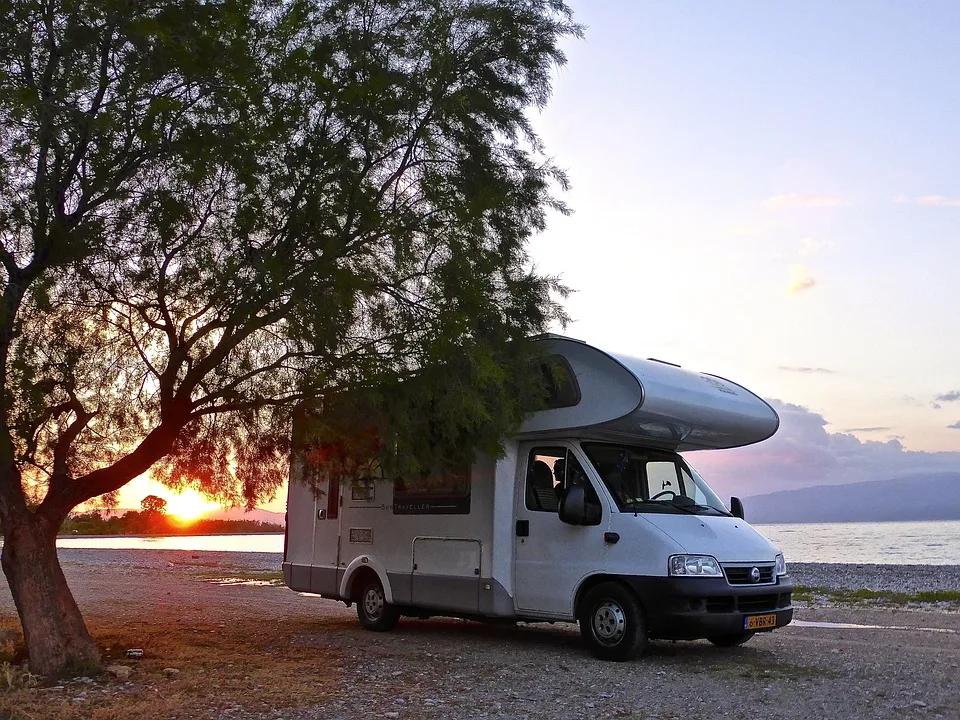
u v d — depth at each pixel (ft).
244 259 26.68
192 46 25.77
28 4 24.89
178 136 26.13
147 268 26.81
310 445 30.32
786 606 33.01
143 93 25.67
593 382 33.14
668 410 32.63
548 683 27.43
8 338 26.53
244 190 26.91
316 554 42.88
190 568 94.38
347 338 26.96
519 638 37.83
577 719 22.88
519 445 35.78
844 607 57.82
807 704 24.71
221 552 138.00
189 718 22.29
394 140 28.04
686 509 33.60
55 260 26.37
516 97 30.04
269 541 254.06
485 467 35.76
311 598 58.90
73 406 28.84
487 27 29.53
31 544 27.84
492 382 28.12
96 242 26.30
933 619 49.32
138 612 47.26
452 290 27.14
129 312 28.14
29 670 27.02
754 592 31.24
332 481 34.55
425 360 27.50
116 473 28.66
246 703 23.93
